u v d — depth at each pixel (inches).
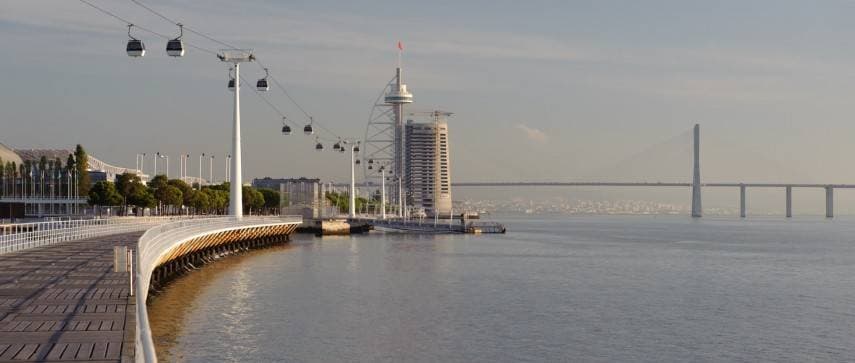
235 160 5142.7
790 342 2770.7
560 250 7564.0
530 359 2421.3
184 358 2240.4
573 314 3248.0
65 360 1143.6
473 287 4114.2
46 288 1846.7
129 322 1422.2
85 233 3902.6
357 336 2662.4
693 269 5585.6
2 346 1227.2
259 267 4744.1
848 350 2657.5
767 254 7490.2
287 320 2888.8
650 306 3538.4
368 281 4252.0
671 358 2490.2
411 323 2938.0
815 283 4722.0
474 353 2477.9
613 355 2506.2
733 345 2706.7
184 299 3216.0
